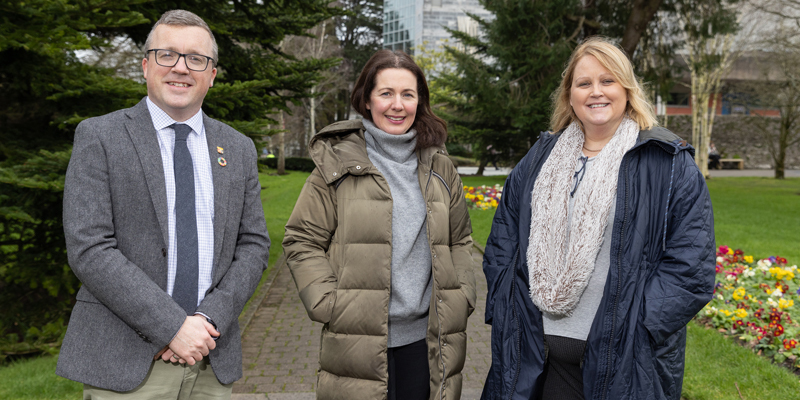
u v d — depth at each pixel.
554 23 17.70
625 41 15.70
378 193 2.09
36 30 3.58
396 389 2.14
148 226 1.76
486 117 21.88
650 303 1.92
